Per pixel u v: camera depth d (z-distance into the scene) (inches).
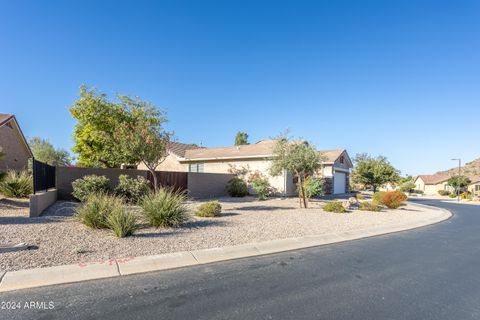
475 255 300.5
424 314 164.4
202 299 176.7
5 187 561.3
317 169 666.2
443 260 279.0
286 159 631.2
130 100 701.3
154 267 232.7
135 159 608.1
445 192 2345.0
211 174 900.0
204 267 239.9
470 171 3336.6
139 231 346.3
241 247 297.9
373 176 1503.4
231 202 733.9
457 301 182.9
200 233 347.9
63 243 279.3
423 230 461.4
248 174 998.4
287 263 257.4
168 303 170.2
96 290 187.0
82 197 528.1
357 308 169.9
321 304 173.9
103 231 333.4
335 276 225.6
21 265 219.0
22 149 1061.8
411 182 2432.3
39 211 423.2
